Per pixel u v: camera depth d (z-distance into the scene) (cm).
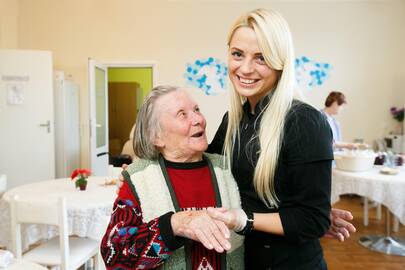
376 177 288
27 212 190
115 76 718
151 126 95
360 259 296
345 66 509
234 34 90
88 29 503
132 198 89
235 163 100
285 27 87
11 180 434
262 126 92
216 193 94
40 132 434
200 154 100
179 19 502
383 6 501
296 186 86
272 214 87
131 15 502
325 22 504
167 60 506
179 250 88
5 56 423
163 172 93
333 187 307
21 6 499
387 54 507
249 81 91
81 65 507
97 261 222
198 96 510
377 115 515
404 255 303
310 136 84
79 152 516
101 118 517
